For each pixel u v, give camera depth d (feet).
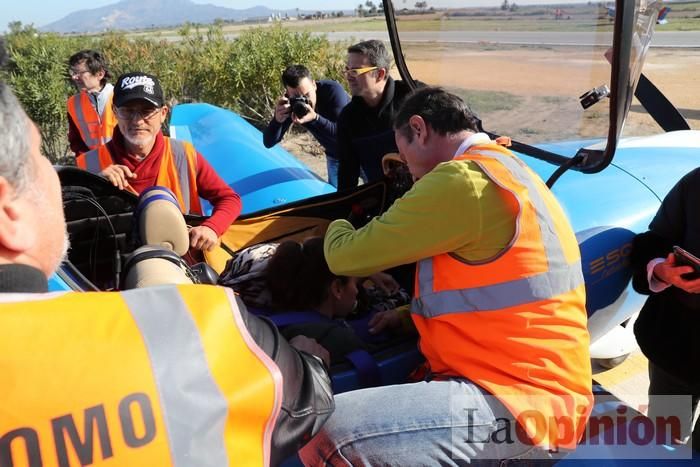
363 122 11.32
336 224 6.00
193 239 8.19
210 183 9.78
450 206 4.97
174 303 2.76
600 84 6.26
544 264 5.03
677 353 7.23
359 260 5.47
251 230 9.07
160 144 9.58
